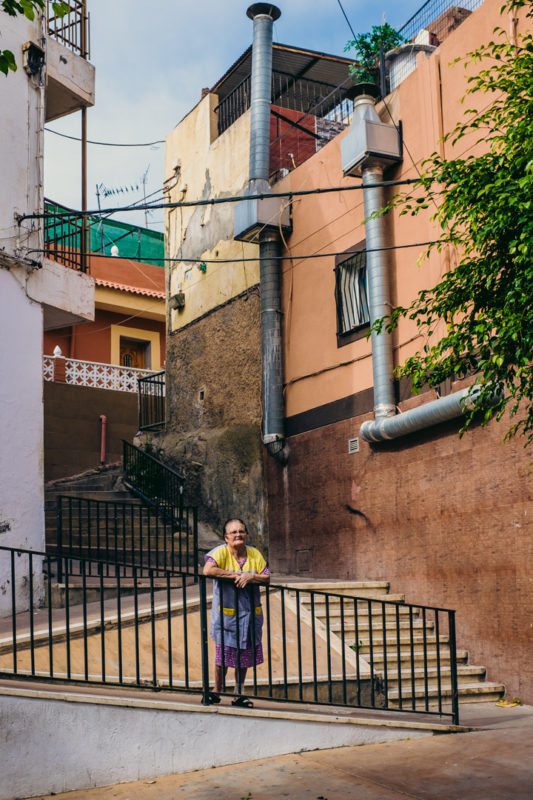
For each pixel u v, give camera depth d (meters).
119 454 21.41
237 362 16.08
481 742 6.87
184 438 17.22
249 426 15.45
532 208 6.12
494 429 9.89
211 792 5.57
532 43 6.92
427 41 12.77
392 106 12.23
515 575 9.38
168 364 18.69
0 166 11.30
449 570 10.48
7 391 10.98
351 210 13.23
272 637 8.93
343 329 13.25
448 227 10.82
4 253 11.12
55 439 20.20
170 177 19.27
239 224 14.83
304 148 17.36
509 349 6.61
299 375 14.30
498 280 6.88
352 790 5.56
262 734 6.47
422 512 11.09
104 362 24.42
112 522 14.70
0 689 5.56
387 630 10.25
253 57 15.34
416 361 7.40
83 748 5.76
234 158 16.77
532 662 9.01
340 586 11.17
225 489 15.63
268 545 14.66
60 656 7.43
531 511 9.24
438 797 5.38
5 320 11.12
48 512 14.70
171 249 18.97
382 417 11.73
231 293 16.48
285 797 5.43
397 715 7.79
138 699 6.10
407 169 11.84
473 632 9.96
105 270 24.50
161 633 8.36
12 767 5.50
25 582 10.64
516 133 6.33
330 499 13.19
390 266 12.09
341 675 8.34
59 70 13.05
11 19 11.78
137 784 5.83
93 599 10.88
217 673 6.82
